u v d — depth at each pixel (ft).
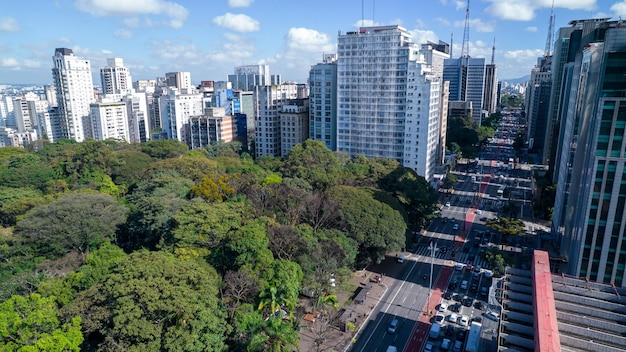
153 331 213.46
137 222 353.92
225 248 306.14
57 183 479.41
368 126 644.69
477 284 376.48
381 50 607.78
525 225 526.16
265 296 268.21
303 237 331.98
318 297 309.83
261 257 286.66
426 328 314.76
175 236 303.68
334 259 322.14
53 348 200.44
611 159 313.94
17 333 204.44
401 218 392.06
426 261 425.28
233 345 250.16
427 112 597.93
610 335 204.95
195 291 239.71
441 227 519.60
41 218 325.62
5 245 309.22
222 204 350.64
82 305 228.63
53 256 318.04
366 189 434.30
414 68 591.78
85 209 337.31
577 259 342.03
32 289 265.95
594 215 327.26
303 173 483.51
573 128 403.95
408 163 629.51
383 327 315.58
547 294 214.07
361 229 373.61
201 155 627.46
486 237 487.20
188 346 216.13
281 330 238.68
